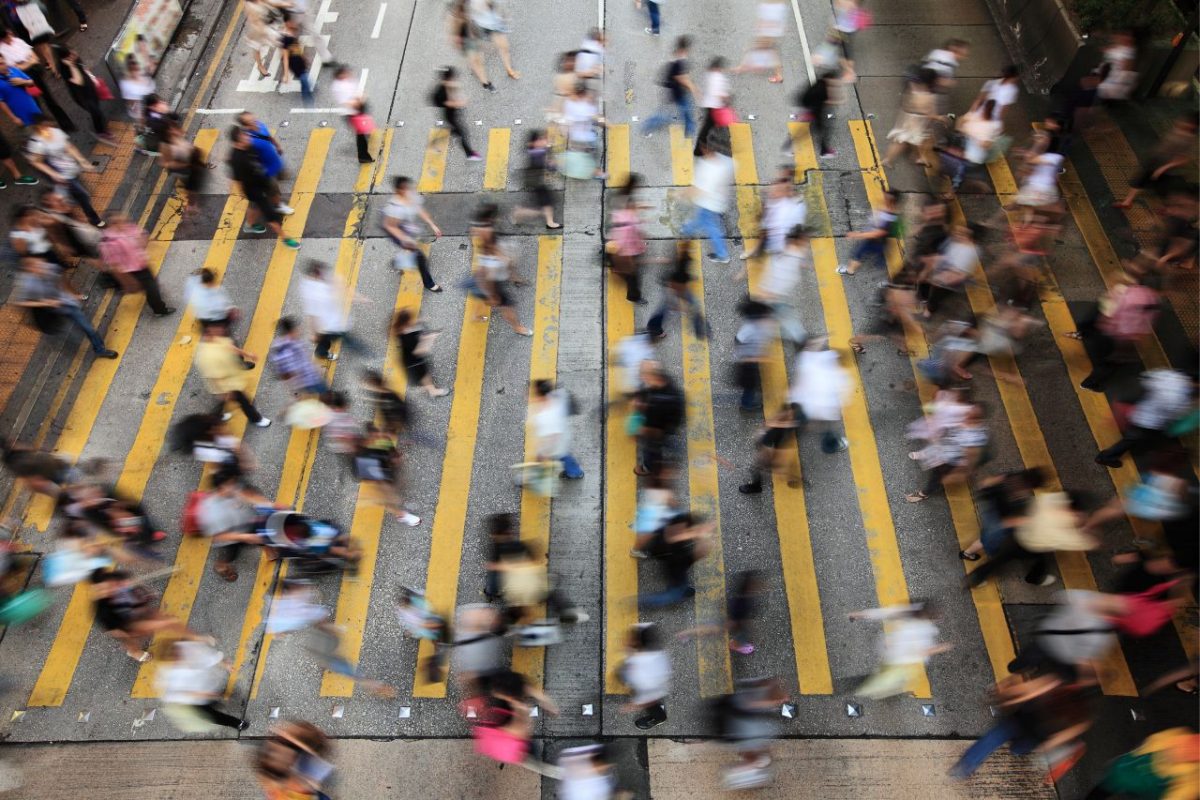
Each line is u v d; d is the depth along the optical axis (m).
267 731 8.48
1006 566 9.35
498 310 11.82
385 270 12.40
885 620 8.98
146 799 8.09
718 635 8.98
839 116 14.34
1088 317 11.52
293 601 8.33
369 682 8.69
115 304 12.00
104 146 13.98
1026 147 13.58
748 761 7.63
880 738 8.30
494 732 7.37
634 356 10.03
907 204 12.98
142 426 10.77
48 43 13.59
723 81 12.64
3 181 13.20
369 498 10.07
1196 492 8.45
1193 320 11.34
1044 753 7.96
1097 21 13.58
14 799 8.11
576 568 9.48
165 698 7.69
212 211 13.23
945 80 12.88
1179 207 11.02
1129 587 8.05
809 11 16.28
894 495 9.95
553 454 9.38
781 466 9.83
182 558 9.62
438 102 12.89
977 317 11.49
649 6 15.41
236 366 9.88
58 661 8.95
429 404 10.88
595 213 13.03
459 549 9.66
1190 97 14.13
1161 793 6.73
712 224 11.84
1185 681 8.45
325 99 14.94
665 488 8.41
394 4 16.72
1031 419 10.55
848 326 11.59
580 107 12.68
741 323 11.60
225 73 15.49
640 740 8.34
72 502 8.73
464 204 13.22
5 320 11.61
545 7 16.58
